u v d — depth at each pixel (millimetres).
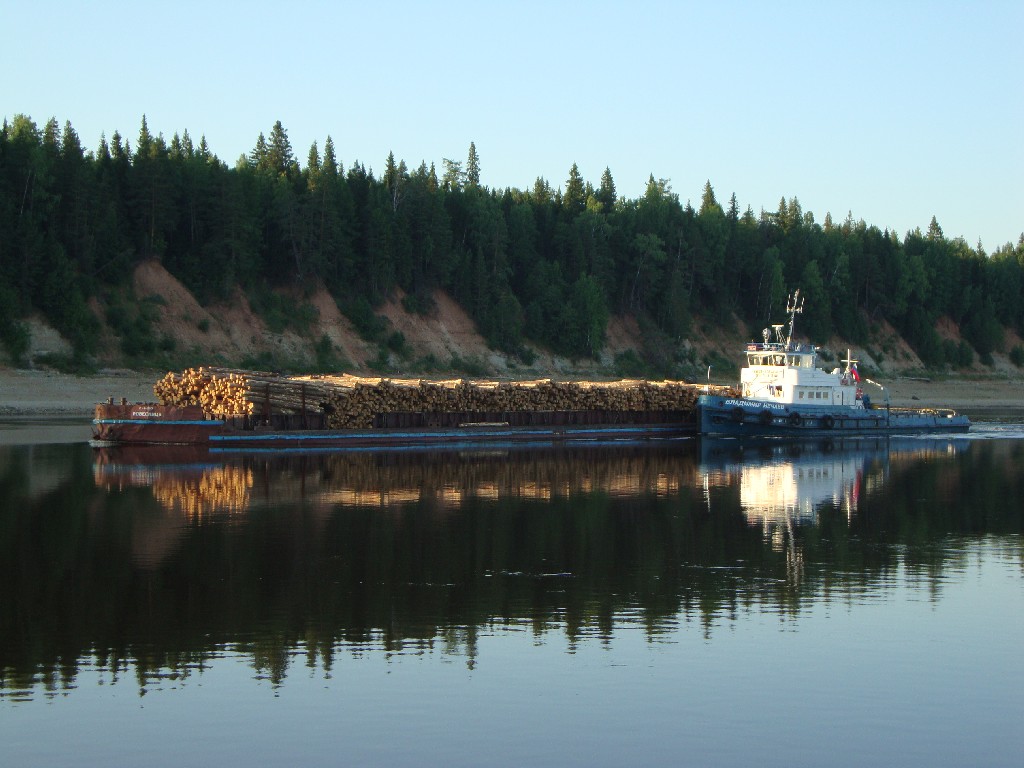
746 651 19219
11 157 102250
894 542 29656
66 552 26391
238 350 107438
